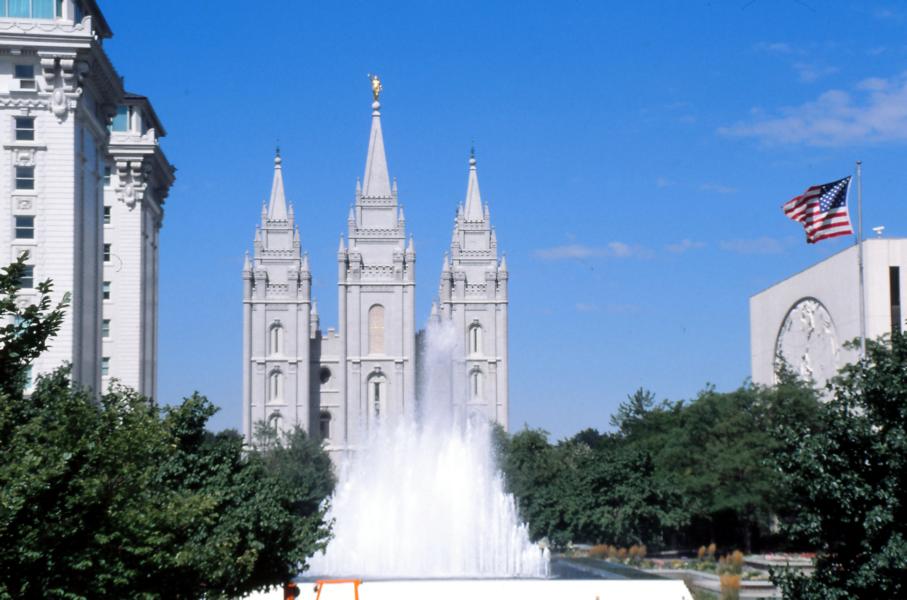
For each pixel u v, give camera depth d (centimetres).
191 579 3712
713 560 10050
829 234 6769
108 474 3212
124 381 11562
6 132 8756
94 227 9675
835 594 3741
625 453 11094
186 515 3572
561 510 11206
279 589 5653
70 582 3064
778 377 12638
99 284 9888
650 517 10881
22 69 8800
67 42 8656
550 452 14750
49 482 2964
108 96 9719
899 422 3753
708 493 10788
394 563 9550
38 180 8769
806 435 3878
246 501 5197
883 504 3672
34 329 3153
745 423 10975
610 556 10188
